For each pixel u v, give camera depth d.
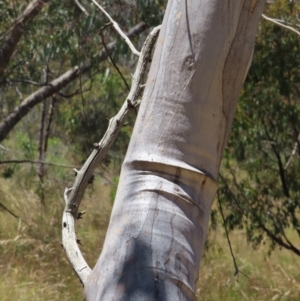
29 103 8.40
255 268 9.42
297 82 7.56
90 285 1.75
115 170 11.41
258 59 7.40
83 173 2.33
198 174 1.85
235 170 8.71
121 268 1.70
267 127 8.09
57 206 10.25
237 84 2.00
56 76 9.55
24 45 7.48
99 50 6.97
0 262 7.95
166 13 2.03
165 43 1.98
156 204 1.79
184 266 1.73
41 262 8.06
